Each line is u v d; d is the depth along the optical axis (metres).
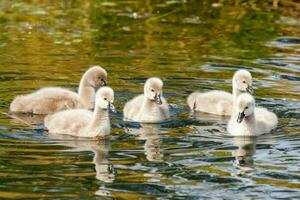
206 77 19.50
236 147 14.70
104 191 12.28
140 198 12.04
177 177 12.98
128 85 18.70
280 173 13.27
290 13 27.39
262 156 14.16
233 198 12.14
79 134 15.21
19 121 16.11
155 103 16.42
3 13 26.86
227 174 13.18
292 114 16.72
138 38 23.84
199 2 29.02
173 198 12.09
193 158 13.96
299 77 19.53
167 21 26.27
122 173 13.09
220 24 25.81
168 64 20.70
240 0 29.19
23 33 24.19
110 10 27.66
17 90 18.11
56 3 28.66
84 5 28.36
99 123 15.16
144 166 13.47
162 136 15.34
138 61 20.95
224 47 22.83
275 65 20.78
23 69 19.88
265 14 27.19
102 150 14.34
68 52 21.88
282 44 23.28
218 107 17.14
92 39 23.62
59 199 11.94
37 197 11.99
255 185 12.70
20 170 13.13
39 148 14.34
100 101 15.12
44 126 15.88
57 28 24.97
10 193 12.12
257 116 16.09
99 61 20.89
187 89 18.53
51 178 12.80
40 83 18.72
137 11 27.56
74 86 18.62
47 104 16.86
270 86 18.72
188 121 16.48
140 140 15.03
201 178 12.95
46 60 20.89
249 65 20.73
